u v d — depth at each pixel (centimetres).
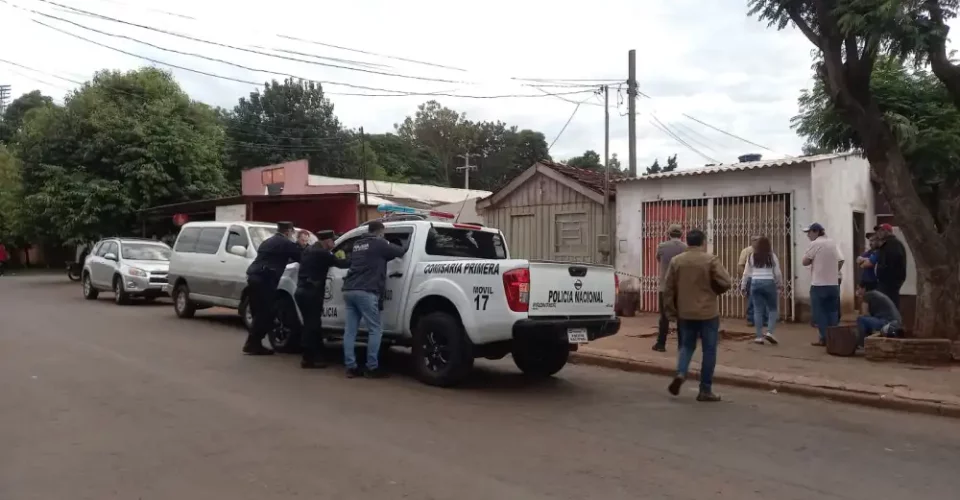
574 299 827
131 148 2698
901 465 561
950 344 939
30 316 1523
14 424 641
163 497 466
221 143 3362
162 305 1858
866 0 900
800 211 1329
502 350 835
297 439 604
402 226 930
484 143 6275
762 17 1075
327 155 5006
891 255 1058
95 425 639
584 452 581
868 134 1016
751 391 851
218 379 859
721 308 1418
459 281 820
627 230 1577
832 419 713
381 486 491
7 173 3700
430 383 842
